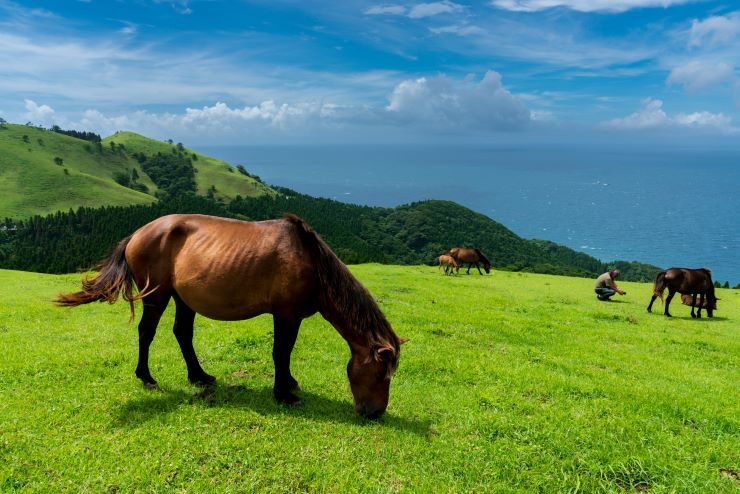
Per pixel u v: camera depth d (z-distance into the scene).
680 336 14.05
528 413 6.40
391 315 13.47
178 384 6.59
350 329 5.87
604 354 10.63
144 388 6.34
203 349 8.39
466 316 14.07
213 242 5.91
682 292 19.23
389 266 34.62
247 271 5.76
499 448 5.25
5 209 151.12
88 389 6.19
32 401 5.70
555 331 12.98
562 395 7.15
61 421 5.25
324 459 4.82
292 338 6.11
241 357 8.02
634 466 4.97
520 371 8.27
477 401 6.71
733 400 7.46
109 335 9.23
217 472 4.47
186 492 4.14
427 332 11.41
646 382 8.39
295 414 5.86
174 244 6.06
